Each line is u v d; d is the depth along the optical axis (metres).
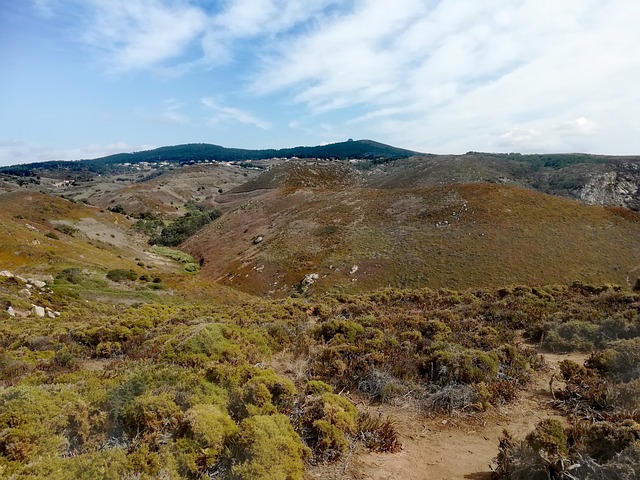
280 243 63.34
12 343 12.48
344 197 77.31
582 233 51.28
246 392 6.09
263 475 4.31
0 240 42.69
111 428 5.26
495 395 7.13
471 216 57.41
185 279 46.25
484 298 18.75
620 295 14.91
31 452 4.55
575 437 5.04
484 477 4.80
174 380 6.56
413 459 5.29
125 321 14.01
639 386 6.39
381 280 47.56
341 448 5.31
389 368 8.11
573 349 10.06
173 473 4.36
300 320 14.21
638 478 3.91
